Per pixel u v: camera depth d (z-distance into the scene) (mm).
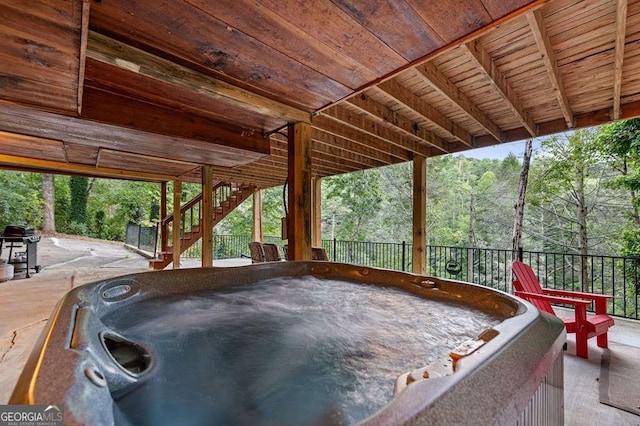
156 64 1847
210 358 1271
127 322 1677
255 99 2406
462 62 2537
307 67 2025
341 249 8992
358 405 934
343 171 7086
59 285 4266
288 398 978
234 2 1421
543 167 8078
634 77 2791
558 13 1966
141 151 3605
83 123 2480
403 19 1548
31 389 610
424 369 769
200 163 4566
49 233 11820
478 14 1515
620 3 1735
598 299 2744
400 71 2070
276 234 13383
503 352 813
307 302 2104
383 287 2451
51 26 1324
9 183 10375
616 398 1881
